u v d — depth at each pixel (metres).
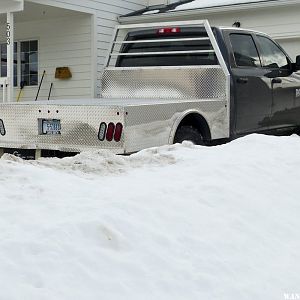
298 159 6.34
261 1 13.36
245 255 4.15
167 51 8.70
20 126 7.02
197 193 4.89
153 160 5.92
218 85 8.05
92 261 3.49
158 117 6.79
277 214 4.97
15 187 4.55
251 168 5.80
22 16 14.91
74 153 6.85
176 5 15.47
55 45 15.48
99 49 15.00
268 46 9.03
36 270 3.28
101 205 4.23
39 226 3.76
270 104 8.79
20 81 16.19
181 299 3.43
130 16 15.29
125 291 3.32
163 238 3.98
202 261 3.88
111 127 6.40
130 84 8.83
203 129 7.66
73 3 14.06
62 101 7.59
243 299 3.60
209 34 8.20
